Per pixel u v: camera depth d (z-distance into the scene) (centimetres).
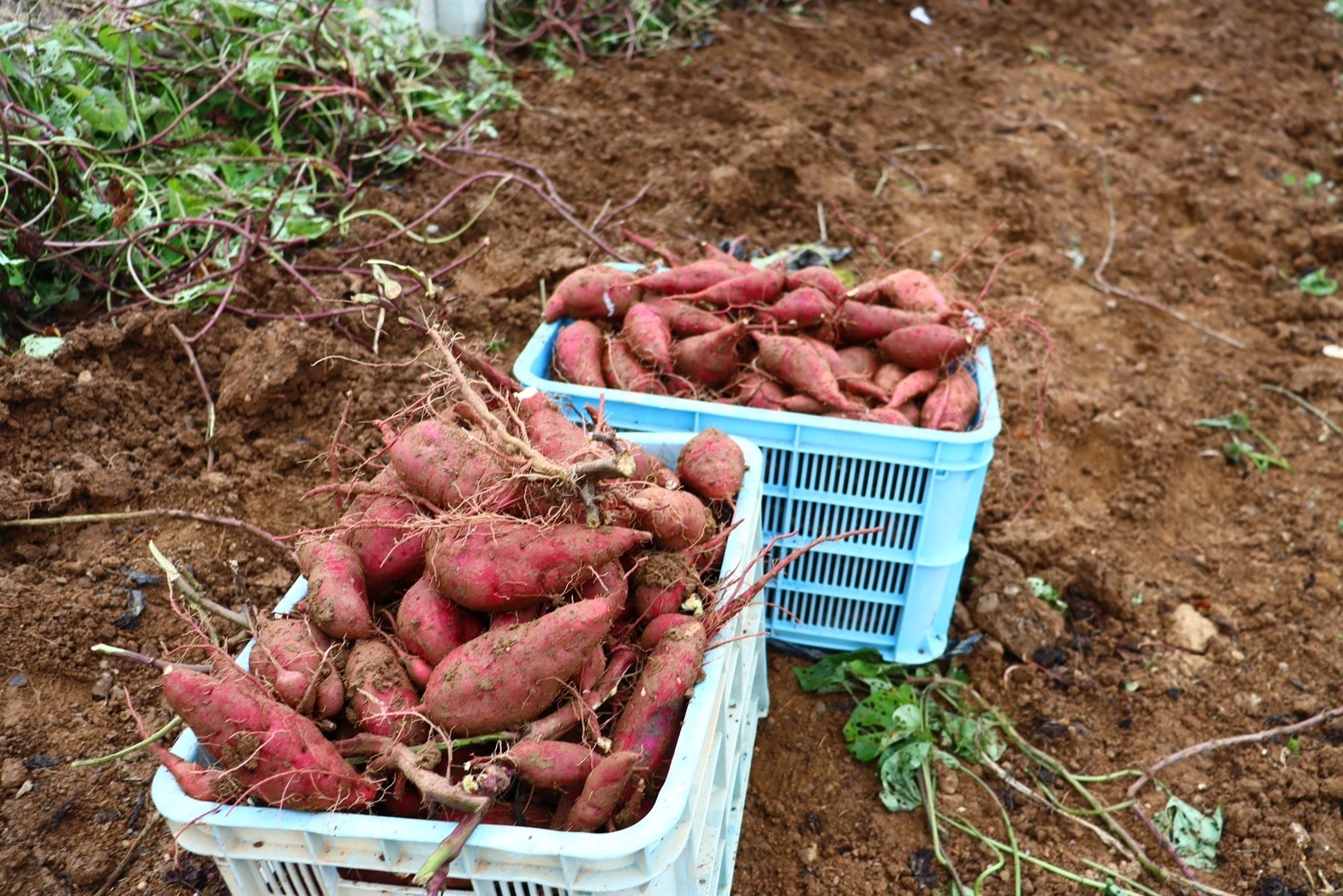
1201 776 287
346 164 442
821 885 254
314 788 163
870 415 272
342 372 341
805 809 271
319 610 193
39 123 351
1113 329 462
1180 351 454
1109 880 260
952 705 300
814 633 301
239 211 388
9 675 253
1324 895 259
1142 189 550
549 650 177
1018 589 321
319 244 400
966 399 281
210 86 428
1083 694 308
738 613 210
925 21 704
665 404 266
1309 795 280
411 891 171
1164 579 351
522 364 283
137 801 240
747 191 466
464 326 373
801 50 646
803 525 281
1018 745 290
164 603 278
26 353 309
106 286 341
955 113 599
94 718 253
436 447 204
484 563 187
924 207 505
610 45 612
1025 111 615
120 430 312
